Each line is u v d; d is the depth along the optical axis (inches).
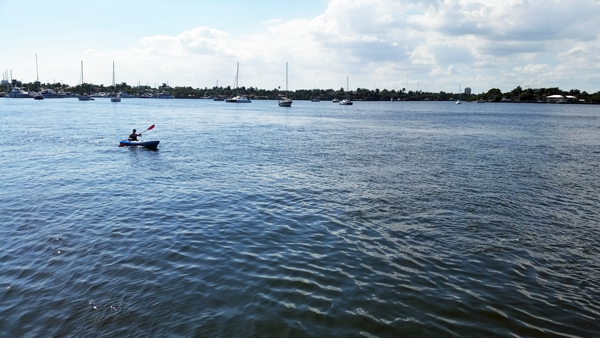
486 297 396.5
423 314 366.0
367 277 431.2
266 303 376.2
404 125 2746.1
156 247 496.1
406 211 661.3
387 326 347.6
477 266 463.8
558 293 408.2
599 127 2655.0
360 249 504.1
